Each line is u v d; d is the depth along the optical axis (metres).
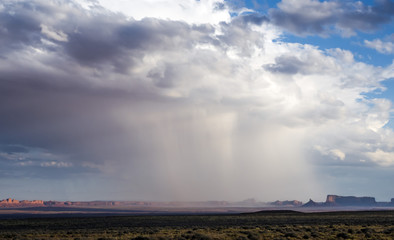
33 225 84.56
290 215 127.12
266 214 141.38
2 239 45.78
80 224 87.19
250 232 49.56
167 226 73.38
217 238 42.59
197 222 90.12
